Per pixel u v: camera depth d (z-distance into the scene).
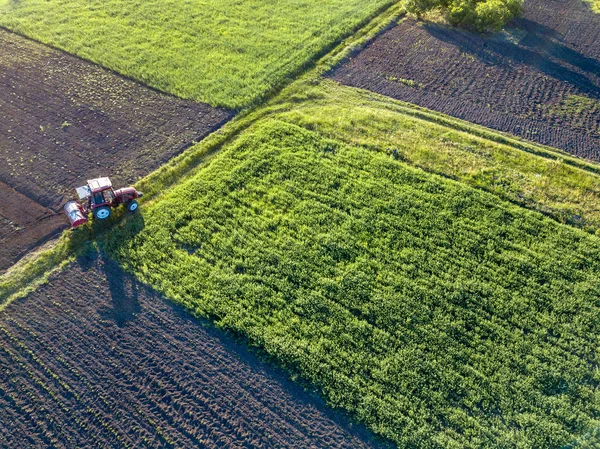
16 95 27.94
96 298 18.17
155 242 20.08
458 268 19.19
